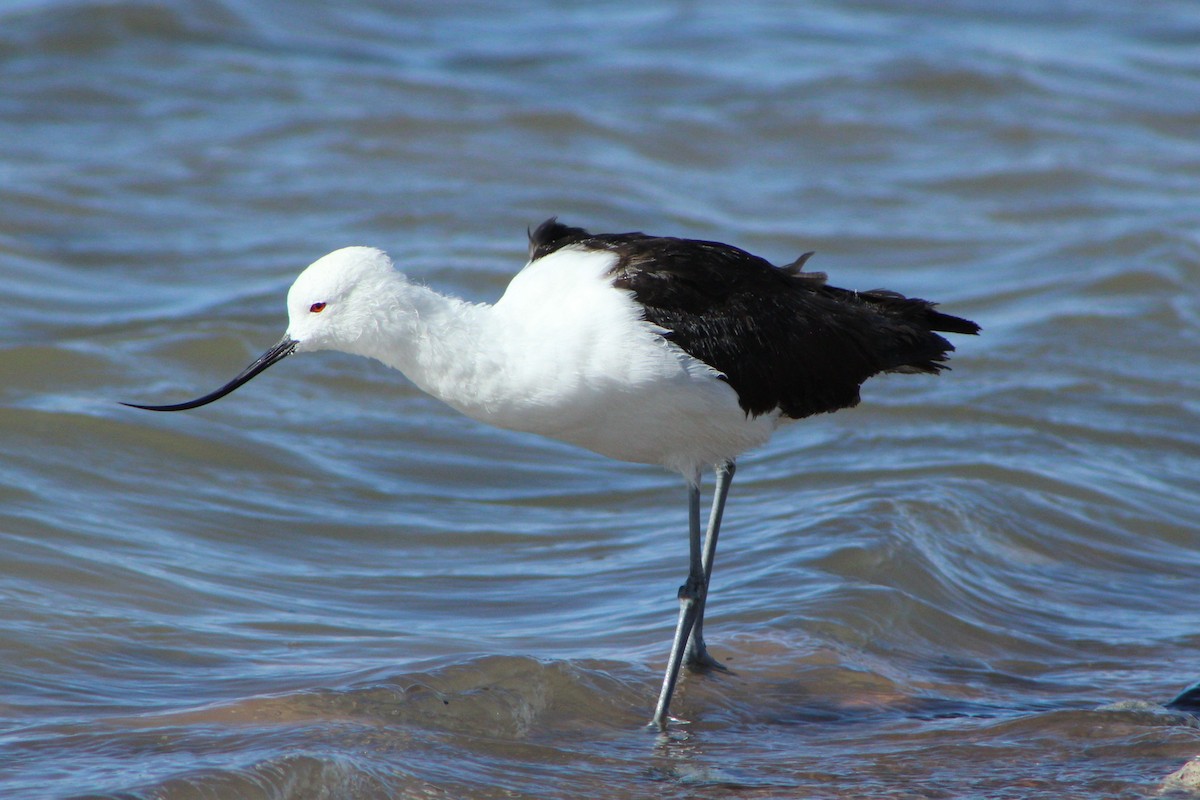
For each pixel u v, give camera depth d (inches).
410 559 463.8
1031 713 376.2
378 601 430.9
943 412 603.2
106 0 1018.7
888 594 437.7
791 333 378.9
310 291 362.9
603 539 488.1
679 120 968.9
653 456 387.9
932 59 1091.9
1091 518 516.4
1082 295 733.3
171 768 312.7
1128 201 886.4
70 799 294.5
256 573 439.8
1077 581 474.6
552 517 506.0
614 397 362.3
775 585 444.5
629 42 1133.1
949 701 385.7
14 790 300.4
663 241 381.1
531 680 371.2
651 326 359.3
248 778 308.7
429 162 871.1
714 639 410.3
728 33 1162.0
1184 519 524.7
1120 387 636.1
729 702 377.1
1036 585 467.8
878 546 464.4
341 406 577.3
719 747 353.1
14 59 955.3
